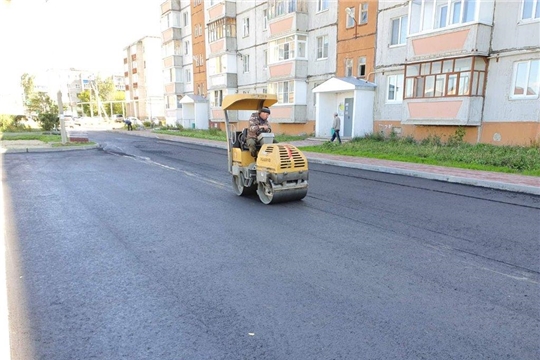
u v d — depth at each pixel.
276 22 24.61
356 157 14.59
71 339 2.98
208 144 22.47
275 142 8.10
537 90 13.15
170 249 4.99
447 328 3.10
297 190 7.52
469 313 3.34
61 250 4.96
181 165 13.62
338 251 4.89
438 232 5.67
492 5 13.99
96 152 18.19
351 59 20.92
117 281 4.03
